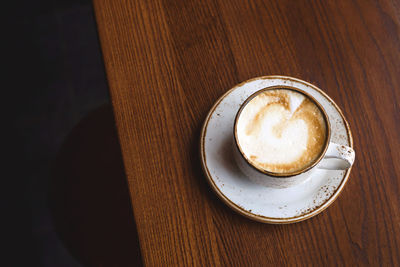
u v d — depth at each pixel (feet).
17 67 4.69
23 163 4.36
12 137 4.44
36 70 4.69
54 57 4.75
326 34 2.27
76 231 2.80
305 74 2.22
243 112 2.00
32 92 4.61
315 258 2.05
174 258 2.05
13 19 4.85
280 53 2.25
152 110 2.18
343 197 2.09
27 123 4.50
